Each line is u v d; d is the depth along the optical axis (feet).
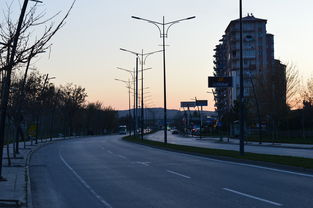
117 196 47.19
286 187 50.90
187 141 244.01
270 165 77.41
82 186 56.03
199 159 99.60
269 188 50.34
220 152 110.32
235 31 378.12
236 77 368.07
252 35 377.91
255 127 322.34
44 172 74.49
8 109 106.32
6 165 83.30
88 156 114.73
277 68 245.04
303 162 75.05
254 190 49.01
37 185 57.77
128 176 66.03
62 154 124.77
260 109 255.70
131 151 137.39
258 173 66.74
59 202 44.45
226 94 418.72
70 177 66.49
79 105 322.34
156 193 48.52
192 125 491.31
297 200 41.86
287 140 222.48
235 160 91.09
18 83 121.49
